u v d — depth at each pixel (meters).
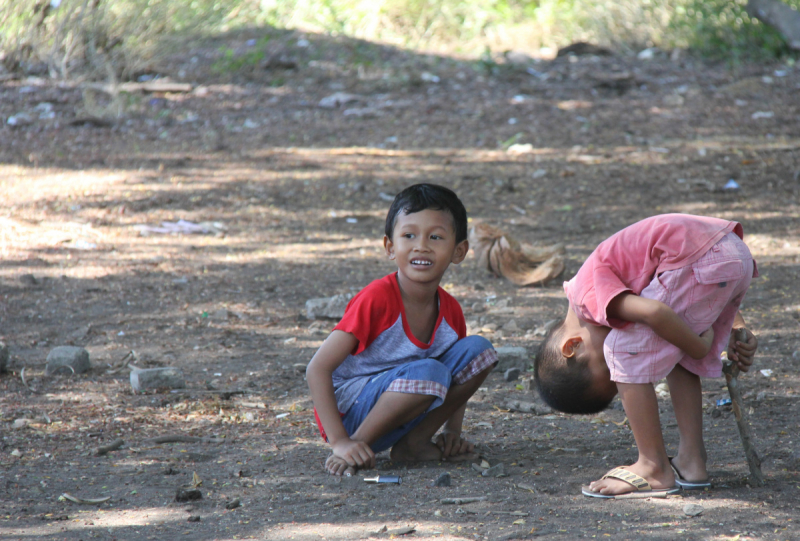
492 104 31.80
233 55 37.03
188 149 25.80
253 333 12.84
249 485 7.21
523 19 43.41
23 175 22.19
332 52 38.41
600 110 30.77
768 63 36.09
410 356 7.78
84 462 7.91
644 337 6.65
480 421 9.25
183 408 9.67
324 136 27.97
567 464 7.76
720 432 8.59
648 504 6.61
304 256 17.33
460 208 7.60
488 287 15.52
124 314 13.65
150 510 6.64
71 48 33.19
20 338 12.38
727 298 6.65
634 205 20.88
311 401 9.95
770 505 6.55
